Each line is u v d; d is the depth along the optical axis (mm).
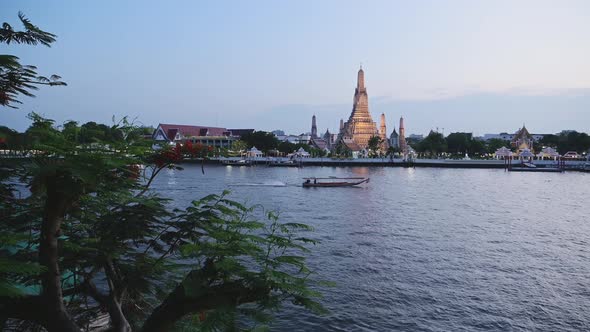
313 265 31484
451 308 24031
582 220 55375
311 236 42156
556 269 31859
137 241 8617
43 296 6773
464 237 43312
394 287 27125
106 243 7977
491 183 116062
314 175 145375
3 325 7371
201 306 6742
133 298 9867
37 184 6023
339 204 69062
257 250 7348
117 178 7480
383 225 49781
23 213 7688
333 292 25812
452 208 65875
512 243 40781
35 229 7785
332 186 99938
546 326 21922
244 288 6758
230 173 153750
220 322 6336
